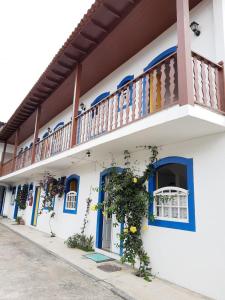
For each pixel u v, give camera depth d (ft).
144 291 15.48
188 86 14.17
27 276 18.33
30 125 52.11
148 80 18.12
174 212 18.28
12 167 51.62
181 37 15.05
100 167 27.99
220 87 16.49
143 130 16.90
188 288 15.98
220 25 17.72
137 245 19.54
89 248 26.11
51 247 27.55
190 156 17.80
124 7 20.94
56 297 14.71
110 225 26.86
